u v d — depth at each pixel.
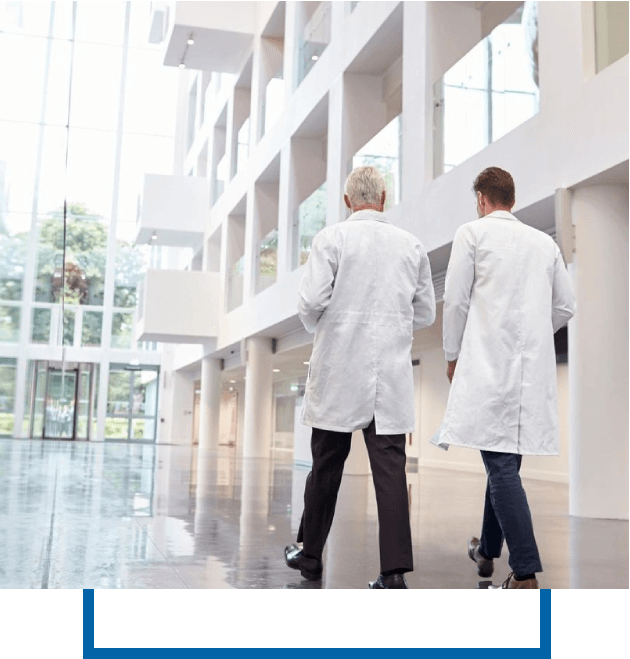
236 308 19.98
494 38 8.20
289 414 24.22
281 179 16.70
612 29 6.54
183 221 23.95
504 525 2.89
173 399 28.69
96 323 27.45
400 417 3.04
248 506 6.11
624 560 4.12
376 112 13.21
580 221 6.89
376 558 3.75
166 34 21.05
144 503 6.00
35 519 4.65
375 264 3.11
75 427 27.81
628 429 6.68
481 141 8.32
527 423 3.02
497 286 3.10
